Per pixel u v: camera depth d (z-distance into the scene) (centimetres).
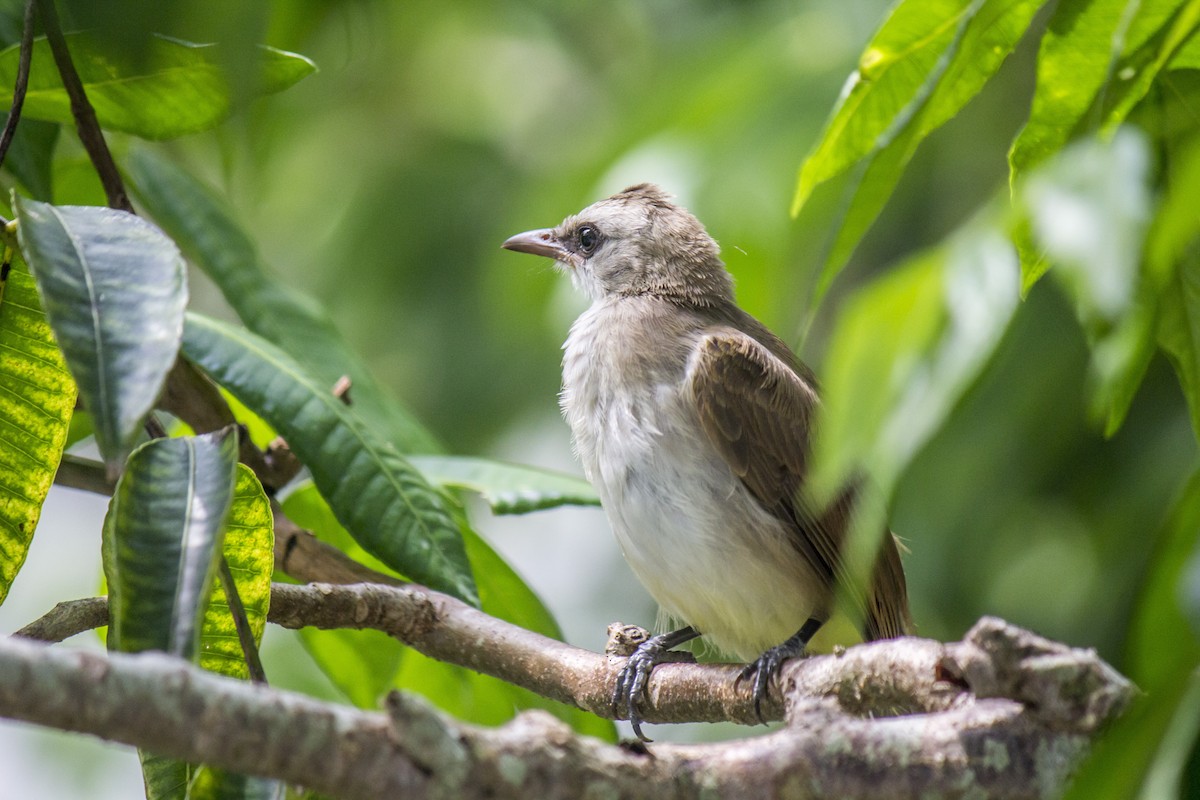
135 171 930
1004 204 443
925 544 1244
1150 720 379
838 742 537
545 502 877
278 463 838
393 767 474
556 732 511
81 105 716
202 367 761
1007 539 1248
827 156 718
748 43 1402
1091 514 1241
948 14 664
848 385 421
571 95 1736
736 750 539
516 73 1761
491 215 1659
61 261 491
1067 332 1163
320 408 771
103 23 420
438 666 902
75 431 848
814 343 1377
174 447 537
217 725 454
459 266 1636
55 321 471
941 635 1267
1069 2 614
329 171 1717
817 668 646
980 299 416
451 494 882
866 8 1347
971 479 1207
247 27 421
